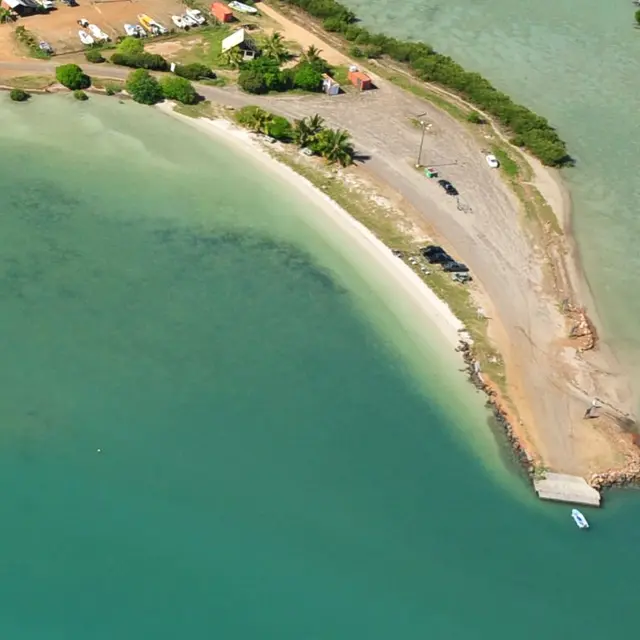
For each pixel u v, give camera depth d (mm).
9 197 93312
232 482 66875
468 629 59125
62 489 64812
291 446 70312
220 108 113375
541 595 61625
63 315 80062
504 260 92062
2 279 82938
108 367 75375
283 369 77312
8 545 60719
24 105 108938
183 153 104062
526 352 80750
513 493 68312
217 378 75625
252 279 86938
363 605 59781
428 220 96438
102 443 68625
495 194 102812
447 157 108812
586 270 93188
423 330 82188
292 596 59781
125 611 57750
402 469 69438
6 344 76188
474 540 64750
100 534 62062
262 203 97250
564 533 65688
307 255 90750
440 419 73875
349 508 66062
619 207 104688
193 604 58594
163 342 78625
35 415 70188
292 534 63719
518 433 72750
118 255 87875
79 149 102562
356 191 99812
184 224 93062
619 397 77562
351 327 82375
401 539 64312
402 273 88250
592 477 69438
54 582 58938
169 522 63406
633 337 85000
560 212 102000
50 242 88250
